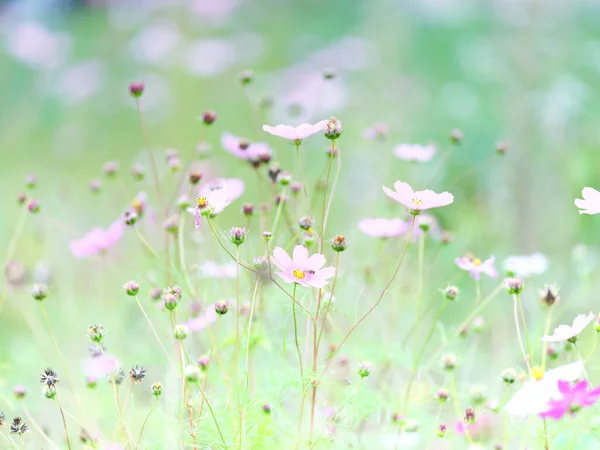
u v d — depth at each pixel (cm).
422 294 364
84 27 876
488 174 447
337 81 587
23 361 344
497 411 304
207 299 327
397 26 698
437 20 717
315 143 525
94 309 365
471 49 624
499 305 365
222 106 651
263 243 325
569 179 431
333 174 473
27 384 336
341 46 664
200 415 304
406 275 360
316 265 298
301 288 313
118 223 334
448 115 570
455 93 586
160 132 636
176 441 309
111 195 470
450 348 340
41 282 349
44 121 703
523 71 509
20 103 723
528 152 438
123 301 363
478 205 424
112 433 319
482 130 539
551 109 464
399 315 354
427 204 296
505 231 404
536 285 367
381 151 475
